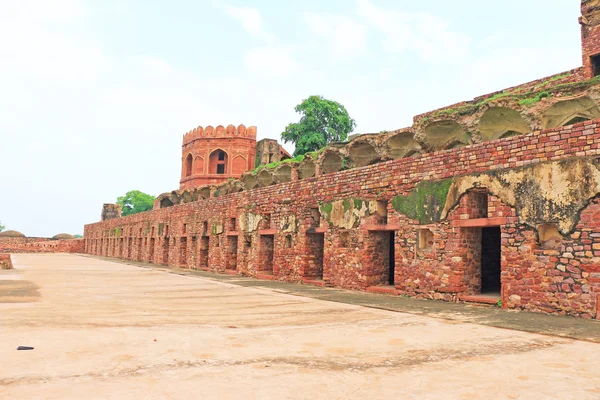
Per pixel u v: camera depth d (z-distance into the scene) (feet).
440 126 38.40
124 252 118.73
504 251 27.89
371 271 38.99
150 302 29.99
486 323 21.89
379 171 38.37
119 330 19.27
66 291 35.63
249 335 18.80
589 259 23.88
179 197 99.35
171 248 86.28
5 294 32.27
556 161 25.72
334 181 43.75
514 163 28.02
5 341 16.48
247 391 11.34
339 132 119.14
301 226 48.06
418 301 31.30
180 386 11.65
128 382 11.90
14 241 183.93
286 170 60.13
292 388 11.63
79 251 174.50
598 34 47.73
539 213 26.27
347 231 41.75
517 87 55.01
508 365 14.10
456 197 31.35
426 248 33.71
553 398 11.09
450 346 16.85
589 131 24.56
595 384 12.20
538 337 18.56
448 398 11.01
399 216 35.73
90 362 13.88
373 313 25.52
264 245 56.18
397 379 12.55
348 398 10.92
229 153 117.70
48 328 19.27
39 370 12.87
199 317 23.73
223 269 64.54
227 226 64.64
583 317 23.77
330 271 42.91
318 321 22.68
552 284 25.34
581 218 24.39
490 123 35.32
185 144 126.72
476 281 31.63
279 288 41.04
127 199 200.44
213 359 14.62
